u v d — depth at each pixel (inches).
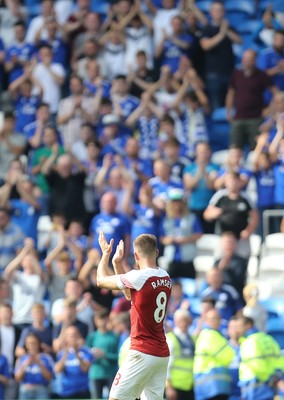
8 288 2220.7
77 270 2309.3
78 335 2082.9
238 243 2303.2
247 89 2630.4
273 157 2432.3
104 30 2955.2
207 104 2738.7
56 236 2380.7
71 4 3147.1
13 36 3073.3
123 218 2324.1
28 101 2805.1
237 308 2198.6
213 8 2874.0
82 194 2503.7
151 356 1328.7
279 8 3201.3
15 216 2443.4
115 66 2881.4
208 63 2847.0
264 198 2432.3
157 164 2439.7
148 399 1349.7
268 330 2303.2
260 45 3053.6
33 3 3280.0
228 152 2642.7
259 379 1919.3
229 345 1987.0
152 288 1330.0
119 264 1360.7
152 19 2992.1
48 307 2298.2
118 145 2610.7
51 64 2876.5
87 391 2080.5
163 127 2586.1
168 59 2839.6
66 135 2684.5
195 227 2335.1
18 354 2094.0
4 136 2664.9
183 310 2034.9
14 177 2493.8
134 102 2714.1
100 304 2226.9
